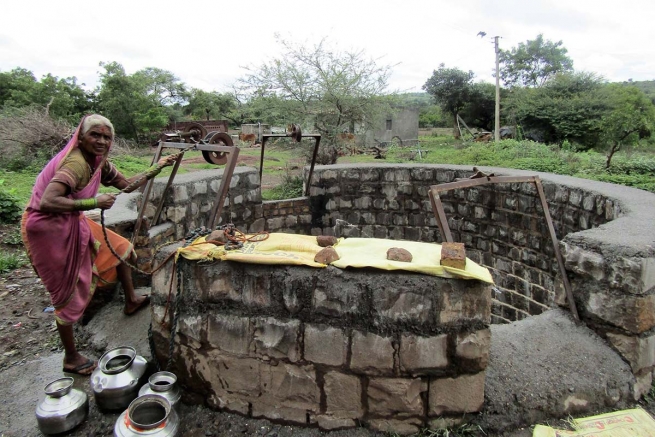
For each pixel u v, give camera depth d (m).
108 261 3.15
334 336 2.33
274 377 2.44
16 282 4.57
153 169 3.01
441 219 3.52
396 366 2.30
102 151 2.72
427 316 2.25
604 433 2.35
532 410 2.42
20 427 2.50
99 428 2.47
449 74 29.11
